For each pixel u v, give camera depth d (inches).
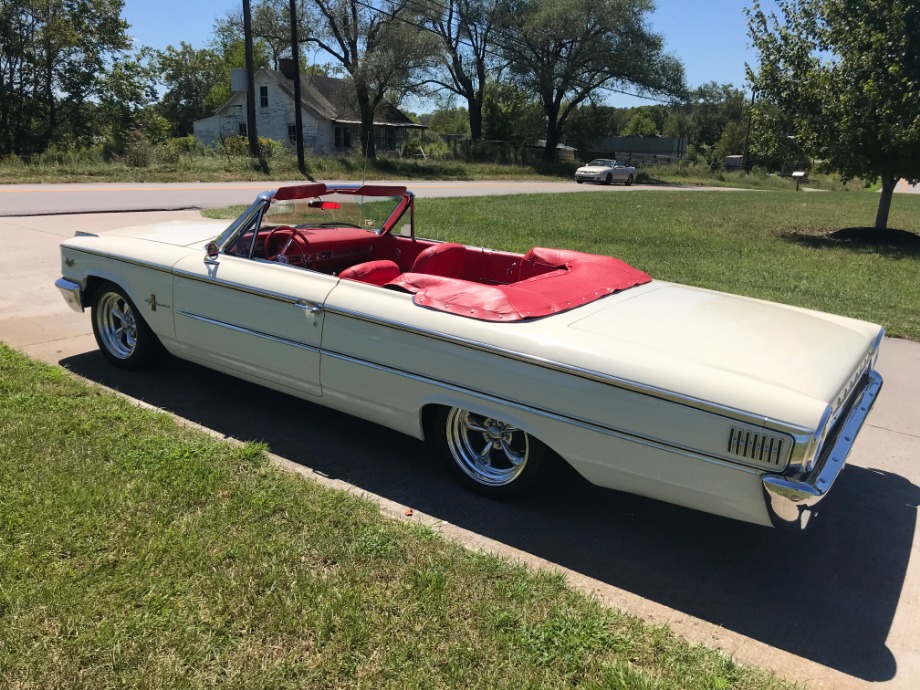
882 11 590.2
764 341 131.1
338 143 1868.8
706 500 119.0
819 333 139.3
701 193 1243.2
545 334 131.6
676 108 1953.7
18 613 100.7
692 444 115.9
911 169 609.0
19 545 115.0
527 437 136.6
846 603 121.6
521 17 1750.7
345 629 102.3
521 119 2126.0
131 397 189.8
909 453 183.8
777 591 124.0
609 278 166.7
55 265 340.8
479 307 139.9
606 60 1763.0
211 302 176.1
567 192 1061.8
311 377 161.6
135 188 807.7
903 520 150.5
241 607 105.0
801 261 467.5
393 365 146.7
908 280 413.1
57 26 1520.7
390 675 94.7
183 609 103.8
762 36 660.7
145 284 189.2
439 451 152.4
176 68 2847.0
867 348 138.4
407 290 151.5
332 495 140.0
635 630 108.3
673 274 393.1
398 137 2058.3
